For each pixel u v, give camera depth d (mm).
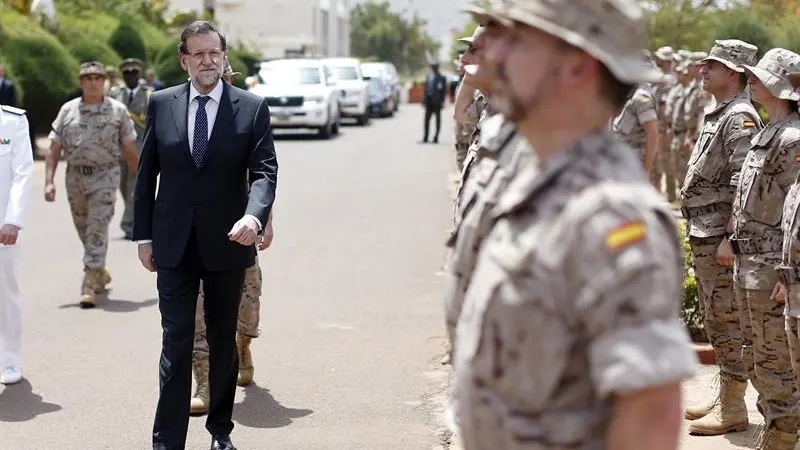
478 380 2254
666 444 2064
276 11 62281
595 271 2068
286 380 7434
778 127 5125
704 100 14273
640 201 2100
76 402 6969
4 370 7434
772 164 5117
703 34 22828
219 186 5500
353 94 36875
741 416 6059
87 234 9977
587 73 2215
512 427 2211
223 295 5645
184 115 5516
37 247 13086
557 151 2236
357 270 11492
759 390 5445
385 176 21016
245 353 7297
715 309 5906
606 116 2254
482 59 3389
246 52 44188
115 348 8352
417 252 12609
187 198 5477
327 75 32031
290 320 9211
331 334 8711
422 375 7543
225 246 5520
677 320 2094
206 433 6348
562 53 2209
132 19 40250
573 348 2143
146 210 5605
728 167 5730
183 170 5488
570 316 2123
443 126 37125
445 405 6832
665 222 2121
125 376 7566
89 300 9805
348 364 7828
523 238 2168
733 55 5699
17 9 33250
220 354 5734
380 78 42844
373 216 15609
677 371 2027
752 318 5270
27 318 9375
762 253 5188
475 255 2852
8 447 6125
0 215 7238
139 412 6766
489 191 2836
